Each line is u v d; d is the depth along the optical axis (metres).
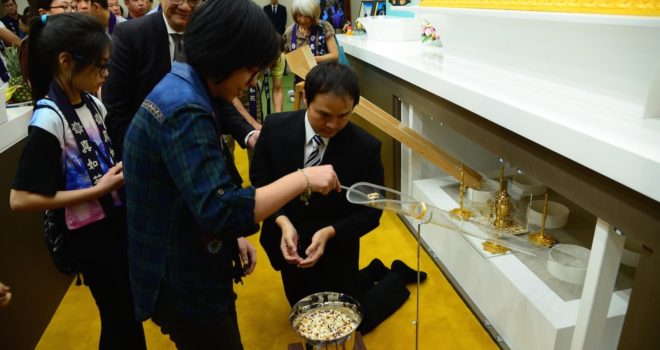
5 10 4.50
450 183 2.41
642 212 0.99
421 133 2.29
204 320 1.00
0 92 1.70
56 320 2.00
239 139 1.76
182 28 1.60
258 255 2.47
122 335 1.47
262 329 1.92
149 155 0.86
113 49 1.60
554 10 1.28
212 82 0.87
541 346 1.51
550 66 1.47
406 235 2.56
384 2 3.61
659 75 1.10
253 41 0.81
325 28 3.17
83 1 2.08
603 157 1.03
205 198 0.80
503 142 1.48
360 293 1.96
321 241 1.43
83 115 1.29
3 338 1.58
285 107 5.21
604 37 1.20
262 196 0.85
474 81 1.69
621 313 1.44
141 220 0.92
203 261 0.96
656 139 1.02
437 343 1.79
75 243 1.32
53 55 1.17
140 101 1.64
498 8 1.54
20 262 1.77
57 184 1.21
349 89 1.25
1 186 1.67
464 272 2.01
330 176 0.93
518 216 2.00
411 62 2.15
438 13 1.96
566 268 1.59
